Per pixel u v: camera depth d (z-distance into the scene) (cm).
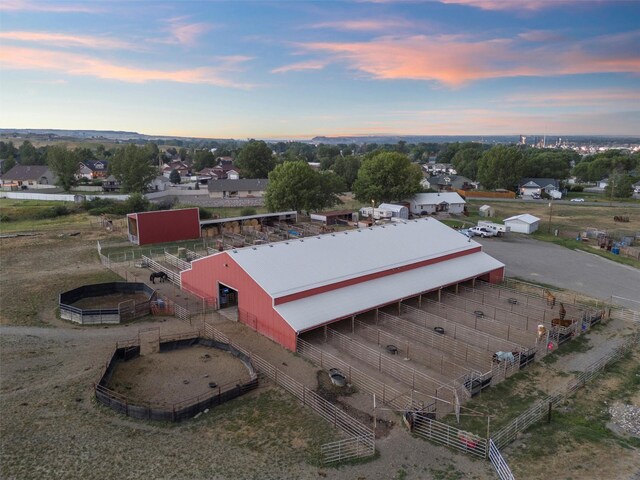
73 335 3266
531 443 2128
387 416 2348
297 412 2364
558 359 3012
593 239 6794
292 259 3756
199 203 10219
